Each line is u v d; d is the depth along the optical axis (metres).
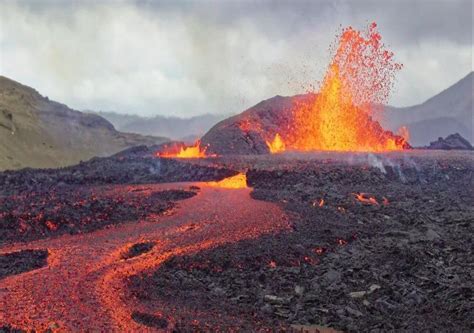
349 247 36.91
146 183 61.78
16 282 26.83
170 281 29.12
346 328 24.09
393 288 28.72
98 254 32.78
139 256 32.75
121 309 23.38
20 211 41.53
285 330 23.11
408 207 49.44
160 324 22.12
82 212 42.44
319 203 49.81
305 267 33.22
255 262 32.75
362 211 47.28
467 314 24.92
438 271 31.28
